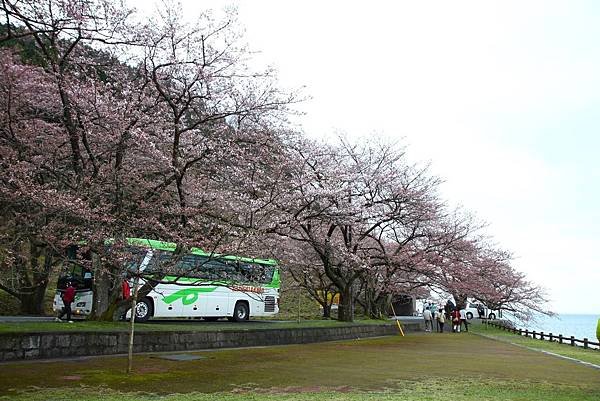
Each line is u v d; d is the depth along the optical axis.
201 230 14.05
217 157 14.72
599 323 12.23
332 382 9.23
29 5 11.32
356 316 29.95
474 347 18.77
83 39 12.95
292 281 31.59
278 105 15.68
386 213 23.02
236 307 22.94
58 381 8.61
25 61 14.56
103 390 7.95
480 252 34.50
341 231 23.97
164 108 14.73
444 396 7.86
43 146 13.99
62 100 13.07
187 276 14.09
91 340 11.98
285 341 17.52
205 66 14.18
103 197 13.44
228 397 7.56
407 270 26.06
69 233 12.19
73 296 16.62
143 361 11.59
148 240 14.08
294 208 18.17
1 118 12.73
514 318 40.41
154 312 19.70
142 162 14.49
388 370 11.11
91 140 14.11
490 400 7.57
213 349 14.62
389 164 24.58
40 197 10.97
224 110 15.06
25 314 21.86
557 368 12.27
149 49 13.79
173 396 7.59
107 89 14.36
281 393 8.00
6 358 10.38
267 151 16.41
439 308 36.50
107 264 13.66
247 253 14.39
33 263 18.56
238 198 15.26
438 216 29.39
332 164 21.55
